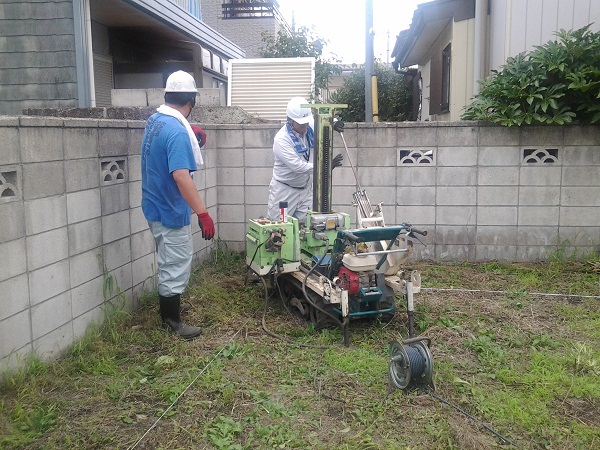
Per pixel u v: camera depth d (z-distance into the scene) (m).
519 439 2.83
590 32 5.73
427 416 3.00
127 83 10.27
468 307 4.72
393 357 3.30
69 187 3.64
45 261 3.41
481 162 5.98
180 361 3.67
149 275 4.85
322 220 4.45
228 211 6.48
